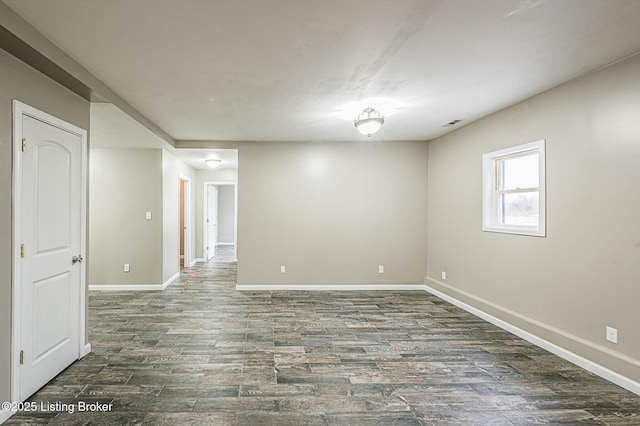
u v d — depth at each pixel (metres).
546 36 2.16
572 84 2.90
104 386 2.47
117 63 2.53
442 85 3.01
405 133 4.99
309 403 2.28
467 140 4.46
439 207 5.23
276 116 3.99
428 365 2.85
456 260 4.74
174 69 2.65
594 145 2.71
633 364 2.41
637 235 2.42
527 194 3.58
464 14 1.91
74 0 1.75
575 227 2.89
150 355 3.00
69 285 2.77
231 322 3.91
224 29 2.07
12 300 2.15
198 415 2.13
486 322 3.96
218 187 12.66
